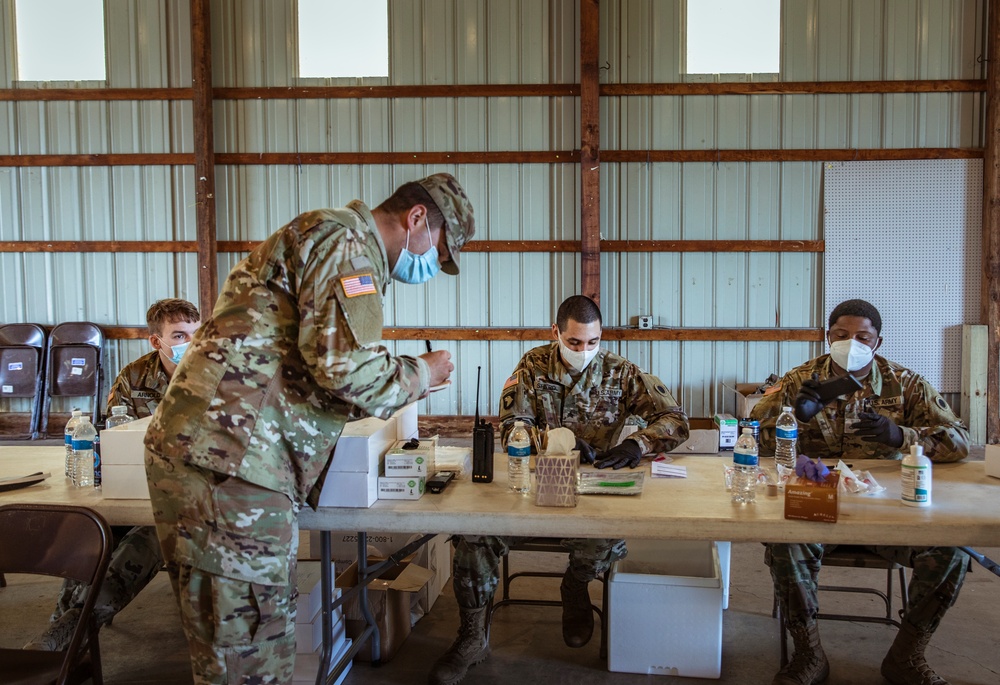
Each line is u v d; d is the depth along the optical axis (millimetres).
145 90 6410
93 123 6512
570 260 6410
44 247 6602
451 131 6359
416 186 1836
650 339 6383
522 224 6410
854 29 6094
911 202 6152
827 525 1835
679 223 6328
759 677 2492
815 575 2336
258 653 1692
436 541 3158
